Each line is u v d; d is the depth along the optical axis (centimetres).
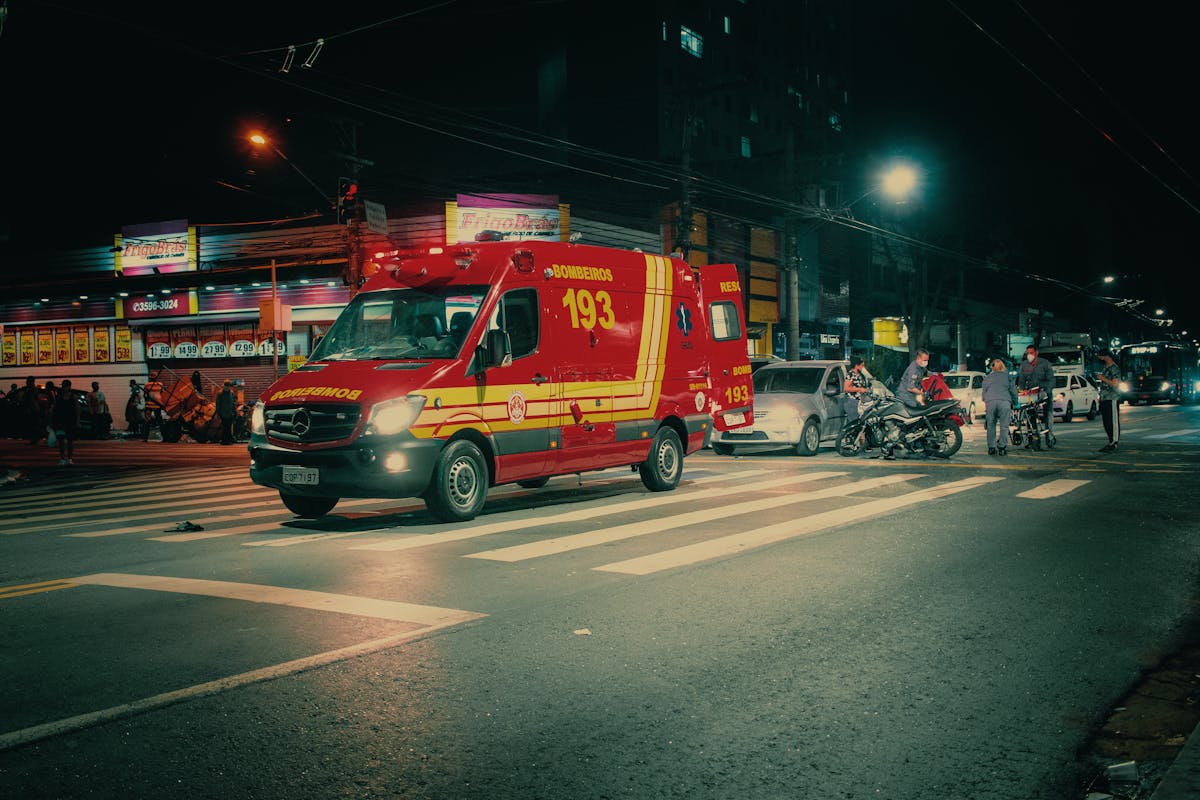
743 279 4116
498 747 349
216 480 1497
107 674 434
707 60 5747
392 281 970
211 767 332
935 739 359
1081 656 463
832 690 413
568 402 982
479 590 599
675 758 340
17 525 977
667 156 4650
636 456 1076
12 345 3669
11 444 2689
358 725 371
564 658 457
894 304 5519
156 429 3066
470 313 909
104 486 1437
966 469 1345
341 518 949
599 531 822
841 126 7894
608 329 1045
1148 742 358
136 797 308
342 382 852
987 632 505
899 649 474
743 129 6297
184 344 3422
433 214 3105
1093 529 826
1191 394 5803
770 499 1034
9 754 343
